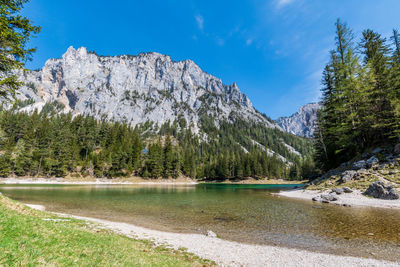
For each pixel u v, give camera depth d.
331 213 21.72
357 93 38.91
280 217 21.19
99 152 106.31
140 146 124.50
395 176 28.45
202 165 149.88
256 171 125.69
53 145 90.38
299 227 17.33
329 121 47.75
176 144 190.62
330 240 13.95
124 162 101.31
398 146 32.41
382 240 13.55
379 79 37.62
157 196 43.00
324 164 51.28
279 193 44.62
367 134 40.31
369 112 38.31
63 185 72.12
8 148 79.06
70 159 89.69
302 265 10.34
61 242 7.70
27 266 5.23
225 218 21.34
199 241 13.95
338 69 44.72
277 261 10.80
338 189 31.91
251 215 22.53
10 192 42.03
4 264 5.05
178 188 72.44
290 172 138.62
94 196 40.59
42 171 83.00
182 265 9.04
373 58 40.34
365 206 24.30
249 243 13.71
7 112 102.19
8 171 75.00
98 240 9.62
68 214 21.86
